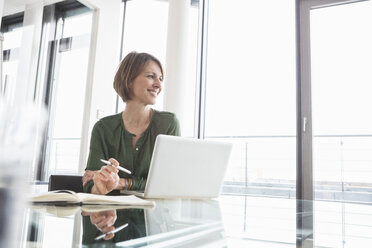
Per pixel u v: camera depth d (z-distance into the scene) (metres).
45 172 2.37
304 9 2.60
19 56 2.18
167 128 1.29
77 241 0.30
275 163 3.78
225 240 0.35
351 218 0.63
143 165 1.20
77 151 2.62
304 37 2.56
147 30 3.22
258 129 3.84
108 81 2.91
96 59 2.79
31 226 0.38
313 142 2.41
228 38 3.43
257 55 3.75
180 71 2.73
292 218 0.60
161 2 3.18
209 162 0.92
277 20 2.92
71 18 2.62
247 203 0.87
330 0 2.52
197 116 3.04
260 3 3.10
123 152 1.20
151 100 1.28
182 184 0.89
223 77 3.33
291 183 3.69
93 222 0.42
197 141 0.88
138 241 0.31
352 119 2.55
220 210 0.67
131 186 1.03
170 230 0.39
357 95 2.56
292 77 2.58
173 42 2.76
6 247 0.09
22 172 0.09
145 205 0.68
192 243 0.32
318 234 0.44
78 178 1.39
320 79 2.53
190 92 2.90
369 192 2.89
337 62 2.55
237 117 3.76
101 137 1.21
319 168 2.51
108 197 0.71
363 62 2.55
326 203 0.94
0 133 0.08
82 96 2.68
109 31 2.94
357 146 2.85
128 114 1.28
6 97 0.09
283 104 2.58
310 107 2.45
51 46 2.45
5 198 0.09
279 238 0.39
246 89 3.88
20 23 2.22
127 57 1.33
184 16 2.80
